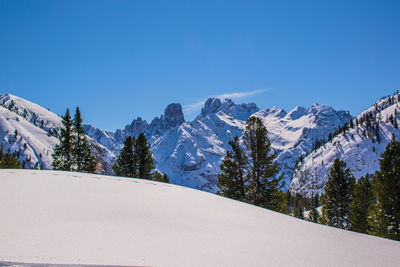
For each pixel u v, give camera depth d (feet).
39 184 35.01
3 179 36.86
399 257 19.63
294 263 16.19
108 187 38.50
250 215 31.65
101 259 13.93
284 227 27.37
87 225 20.07
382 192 76.54
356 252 20.04
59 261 13.11
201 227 22.94
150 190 39.70
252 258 16.37
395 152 76.74
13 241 15.56
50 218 21.08
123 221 22.09
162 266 13.78
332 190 120.26
